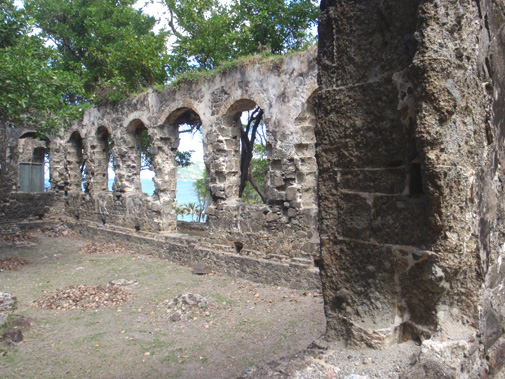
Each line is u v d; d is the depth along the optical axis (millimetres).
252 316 6578
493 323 2758
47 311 6949
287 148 8375
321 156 2969
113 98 13375
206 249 10000
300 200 8211
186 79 10812
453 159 2336
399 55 2555
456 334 2441
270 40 15953
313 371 2539
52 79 10383
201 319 6496
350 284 2838
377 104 2660
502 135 2881
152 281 8914
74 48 19766
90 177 15156
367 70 2707
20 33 10820
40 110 10383
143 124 13320
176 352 5305
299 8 15156
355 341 2754
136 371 4820
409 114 2494
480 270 2479
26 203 16406
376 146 2680
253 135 15812
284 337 5699
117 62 14867
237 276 9188
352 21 2777
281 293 7844
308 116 8180
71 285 8352
